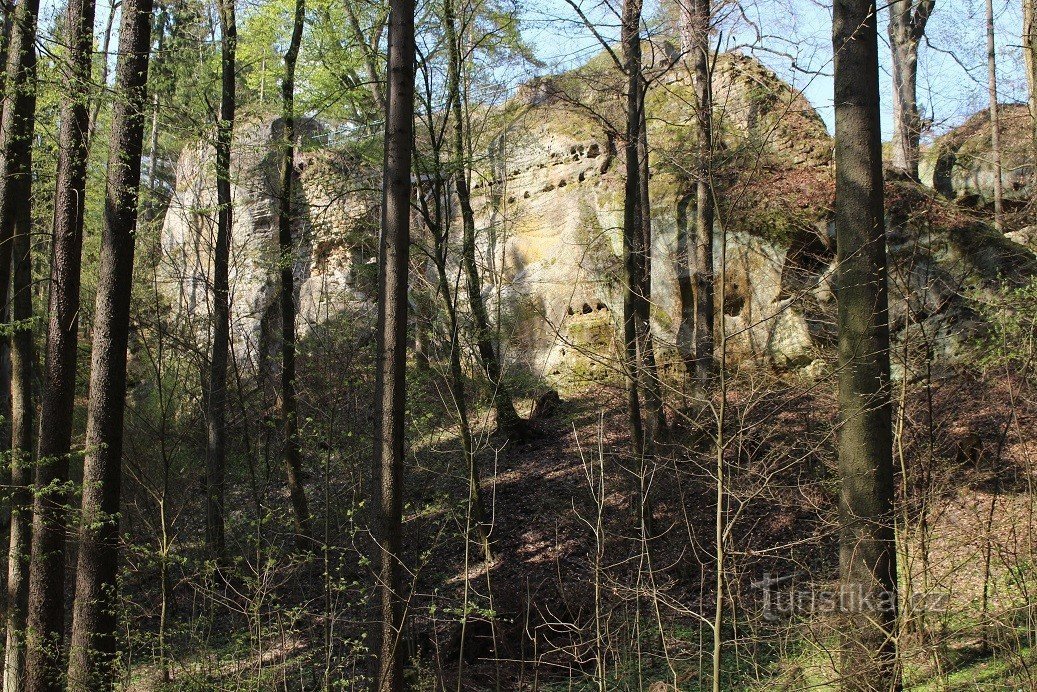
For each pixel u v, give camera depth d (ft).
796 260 49.85
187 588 39.50
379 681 25.86
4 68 34.40
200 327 51.70
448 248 51.65
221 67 50.39
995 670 23.57
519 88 56.08
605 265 61.26
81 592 30.35
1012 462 30.94
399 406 27.32
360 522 41.45
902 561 25.23
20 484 34.17
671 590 32.48
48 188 43.73
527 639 32.24
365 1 44.68
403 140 27.84
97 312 31.53
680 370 44.04
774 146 51.90
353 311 56.29
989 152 57.62
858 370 23.97
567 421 56.90
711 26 28.45
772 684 23.22
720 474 20.10
